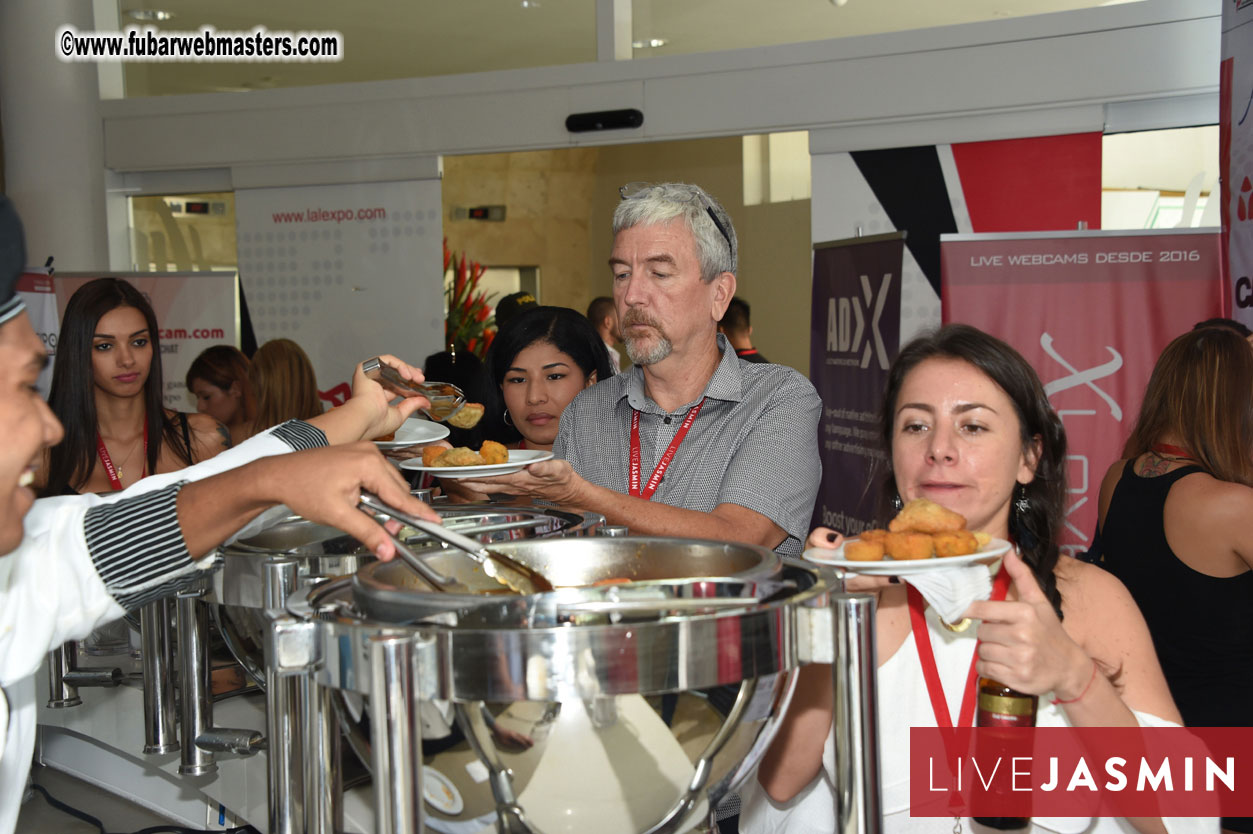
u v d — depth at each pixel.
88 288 2.76
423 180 5.81
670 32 5.41
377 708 0.62
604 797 0.68
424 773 0.67
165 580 0.89
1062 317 3.47
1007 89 4.76
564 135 5.55
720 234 1.93
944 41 4.84
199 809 1.35
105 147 6.28
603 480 2.05
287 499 0.84
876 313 3.30
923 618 1.22
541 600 0.68
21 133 6.15
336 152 5.90
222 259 6.53
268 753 0.81
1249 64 3.31
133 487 0.98
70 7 6.11
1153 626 2.17
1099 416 3.46
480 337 7.45
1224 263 3.40
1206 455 2.18
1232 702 2.06
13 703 0.97
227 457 1.05
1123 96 4.59
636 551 0.95
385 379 1.29
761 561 0.84
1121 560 2.25
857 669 0.72
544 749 0.65
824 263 3.74
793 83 5.11
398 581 0.85
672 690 0.65
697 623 0.65
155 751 1.27
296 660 0.67
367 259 5.93
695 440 1.96
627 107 5.41
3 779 0.98
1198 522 2.08
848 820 0.74
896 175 5.01
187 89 6.68
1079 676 1.04
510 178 9.82
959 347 1.26
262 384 3.82
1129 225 4.78
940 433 1.24
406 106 5.78
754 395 1.93
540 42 5.88
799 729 1.16
